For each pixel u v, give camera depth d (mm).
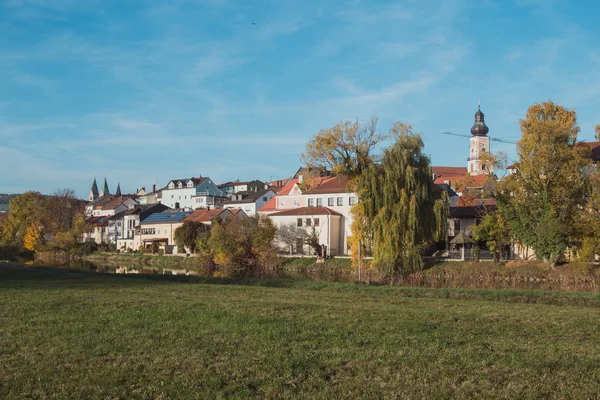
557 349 13617
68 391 10609
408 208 45312
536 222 48188
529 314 19688
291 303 22062
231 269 58219
